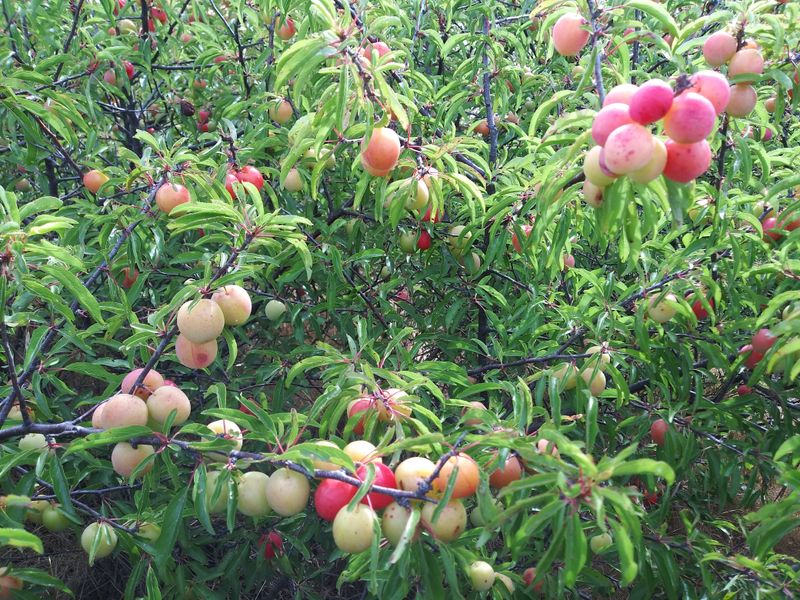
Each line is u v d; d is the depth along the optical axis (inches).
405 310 114.6
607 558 84.5
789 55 68.9
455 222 102.4
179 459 87.7
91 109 103.3
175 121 156.8
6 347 56.4
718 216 73.4
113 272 88.1
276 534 94.6
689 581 81.3
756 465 85.3
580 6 67.3
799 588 56.8
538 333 88.4
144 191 94.2
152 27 140.6
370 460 51.5
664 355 81.6
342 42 59.7
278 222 59.7
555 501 41.7
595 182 52.6
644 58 136.0
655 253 100.0
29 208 53.9
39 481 68.5
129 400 56.7
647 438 106.1
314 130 71.3
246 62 133.3
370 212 107.3
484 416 57.1
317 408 60.0
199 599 91.1
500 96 112.3
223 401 64.7
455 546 54.1
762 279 85.0
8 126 95.3
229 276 58.5
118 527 67.6
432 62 135.9
